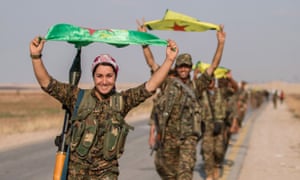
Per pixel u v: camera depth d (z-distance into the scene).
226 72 11.23
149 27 7.05
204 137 10.01
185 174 7.37
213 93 10.10
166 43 4.94
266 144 18.52
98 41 4.80
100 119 4.84
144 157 14.91
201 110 7.62
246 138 20.84
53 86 4.82
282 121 33.84
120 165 13.19
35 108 59.12
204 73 7.62
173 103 7.54
